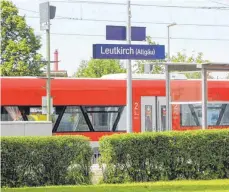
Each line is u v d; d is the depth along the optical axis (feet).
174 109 228.22
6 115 203.51
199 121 232.12
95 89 216.54
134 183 129.59
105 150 131.64
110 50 164.25
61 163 127.85
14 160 125.39
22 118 205.05
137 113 221.66
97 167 137.39
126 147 131.64
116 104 218.59
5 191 116.98
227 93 236.63
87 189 119.24
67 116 212.43
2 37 333.01
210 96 234.17
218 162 138.21
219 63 150.20
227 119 236.43
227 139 138.72
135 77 224.53
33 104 206.39
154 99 224.53
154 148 133.49
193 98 169.58
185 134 136.05
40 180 127.03
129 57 166.09
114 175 131.34
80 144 128.88
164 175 134.51
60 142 127.75
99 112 216.74
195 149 136.67
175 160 135.33
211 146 137.69
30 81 207.31
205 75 153.48
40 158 126.82
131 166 132.05
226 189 119.24
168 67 159.74
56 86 211.20
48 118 188.96
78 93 213.87
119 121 218.79
